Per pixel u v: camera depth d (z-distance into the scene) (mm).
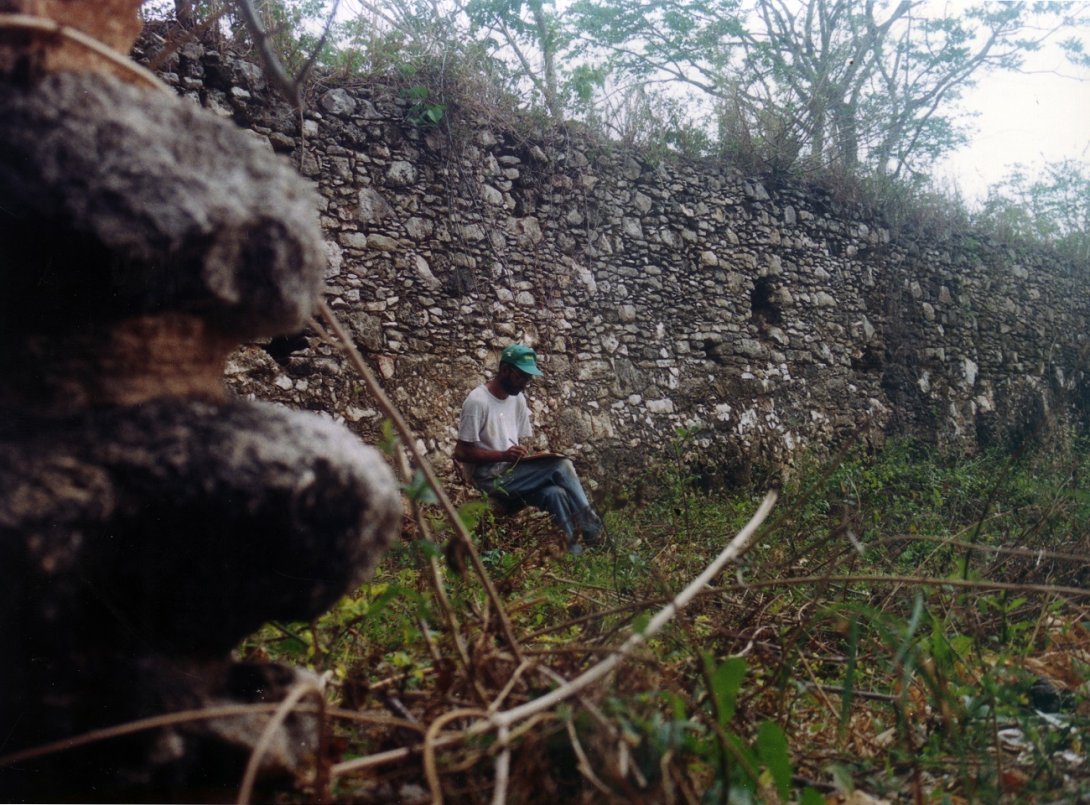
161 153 1458
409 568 4125
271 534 1523
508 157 7793
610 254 8492
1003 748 2293
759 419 9602
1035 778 2057
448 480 6965
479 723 1584
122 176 1416
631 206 8719
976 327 12250
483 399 5746
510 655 1977
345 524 1596
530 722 1581
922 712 2520
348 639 2633
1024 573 3799
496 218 7645
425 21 7441
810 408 10172
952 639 2785
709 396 9188
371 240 6836
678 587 3729
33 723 1481
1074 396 13391
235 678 1677
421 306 7074
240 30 6180
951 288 12039
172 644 1562
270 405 1655
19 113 1389
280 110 6379
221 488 1460
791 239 10219
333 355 6574
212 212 1472
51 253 1458
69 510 1370
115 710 1508
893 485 7879
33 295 1478
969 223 12430
